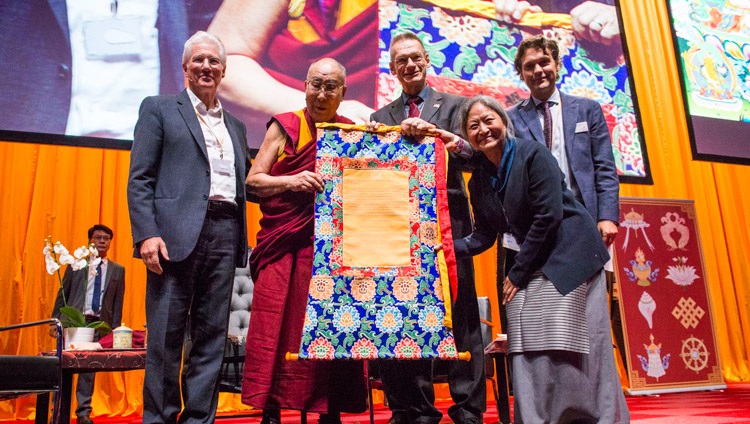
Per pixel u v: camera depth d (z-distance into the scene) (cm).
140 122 225
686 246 552
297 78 534
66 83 482
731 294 677
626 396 500
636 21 699
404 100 283
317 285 207
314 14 550
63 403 244
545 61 271
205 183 222
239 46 524
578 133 266
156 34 509
